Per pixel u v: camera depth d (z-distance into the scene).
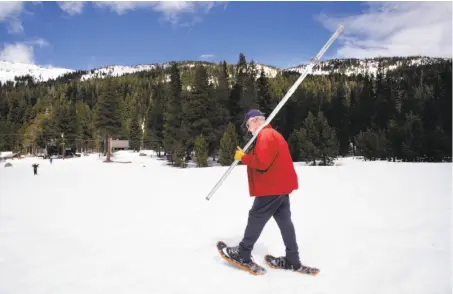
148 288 2.82
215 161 51.12
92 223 5.93
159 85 148.12
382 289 2.76
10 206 8.65
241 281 2.96
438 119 38.25
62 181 19.17
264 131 3.15
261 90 52.78
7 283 2.97
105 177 21.31
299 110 55.19
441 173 14.61
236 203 8.03
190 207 7.62
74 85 159.50
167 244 4.23
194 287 2.84
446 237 4.26
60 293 2.74
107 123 72.94
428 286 2.79
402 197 8.10
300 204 7.50
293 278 3.04
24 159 70.12
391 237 4.34
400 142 35.66
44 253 3.92
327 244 4.09
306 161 36.09
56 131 79.75
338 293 2.70
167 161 57.88
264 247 4.02
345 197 8.45
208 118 50.62
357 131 53.47
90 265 3.42
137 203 8.70
